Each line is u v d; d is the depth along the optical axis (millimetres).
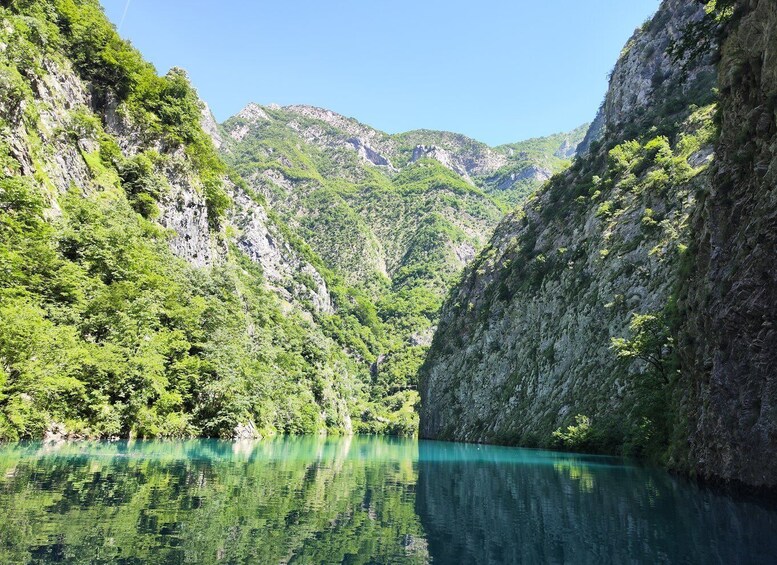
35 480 20484
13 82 50156
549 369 76812
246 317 85500
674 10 104562
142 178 75688
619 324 62812
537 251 101688
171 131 90062
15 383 35781
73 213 54594
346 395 142375
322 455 46031
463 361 113188
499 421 87375
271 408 80188
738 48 30172
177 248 80312
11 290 40000
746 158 27672
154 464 28328
